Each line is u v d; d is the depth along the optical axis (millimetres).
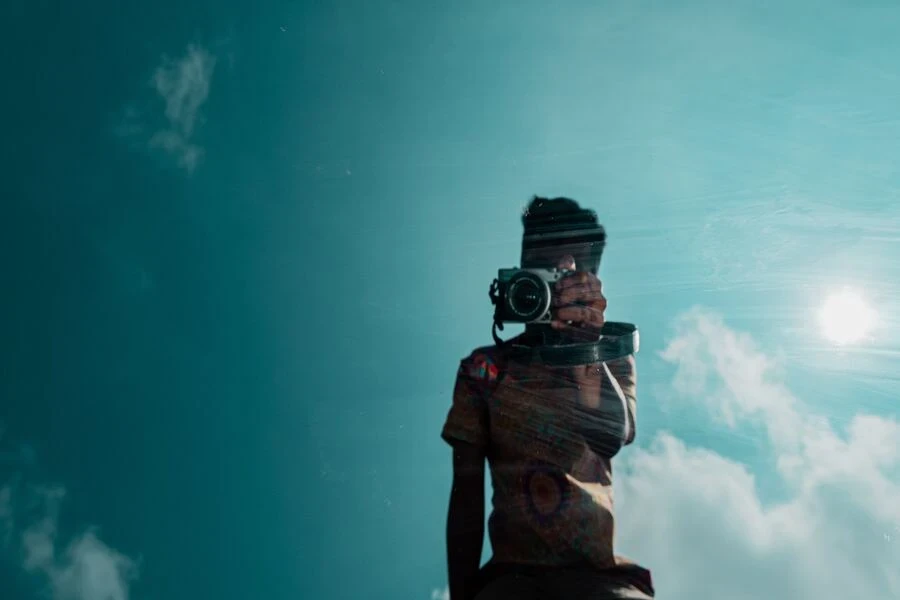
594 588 1228
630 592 1229
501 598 1240
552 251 1509
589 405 1378
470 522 1381
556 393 1381
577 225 1517
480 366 1421
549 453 1339
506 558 1312
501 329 1471
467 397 1414
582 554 1284
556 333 1421
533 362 1405
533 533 1296
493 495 1365
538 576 1280
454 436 1404
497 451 1375
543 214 1526
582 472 1330
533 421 1358
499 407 1380
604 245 1528
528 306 1407
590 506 1298
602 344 1411
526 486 1324
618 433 1369
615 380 1439
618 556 1336
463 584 1361
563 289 1423
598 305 1422
